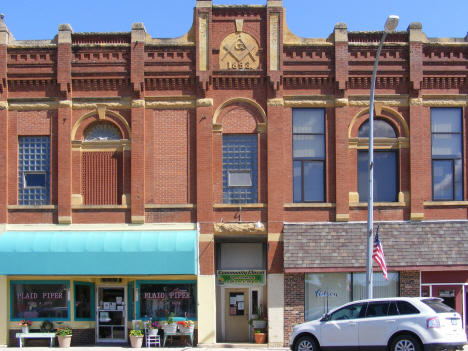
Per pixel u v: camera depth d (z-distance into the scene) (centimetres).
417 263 2028
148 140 2142
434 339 1403
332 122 2152
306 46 2159
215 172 2134
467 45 2172
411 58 2148
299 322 2058
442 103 2167
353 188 2131
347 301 2072
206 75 2125
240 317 2173
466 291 2070
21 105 2153
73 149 2142
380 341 1475
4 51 2150
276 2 2158
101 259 2027
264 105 2152
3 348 1997
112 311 2152
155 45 2155
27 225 2111
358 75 2153
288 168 2134
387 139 2152
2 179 2119
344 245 2055
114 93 2159
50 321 2088
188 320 2061
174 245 2033
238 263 2167
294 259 2030
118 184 2139
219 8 2170
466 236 2075
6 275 2091
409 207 2119
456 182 2159
